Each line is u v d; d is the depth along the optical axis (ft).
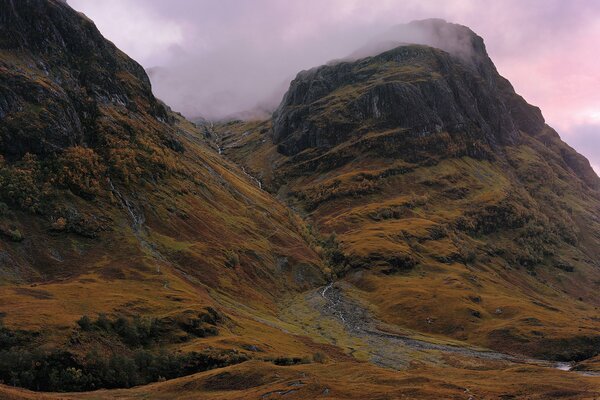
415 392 274.98
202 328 426.10
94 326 366.22
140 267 541.34
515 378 347.77
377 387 284.41
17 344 318.24
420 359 520.83
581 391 293.23
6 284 445.37
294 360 406.62
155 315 424.87
